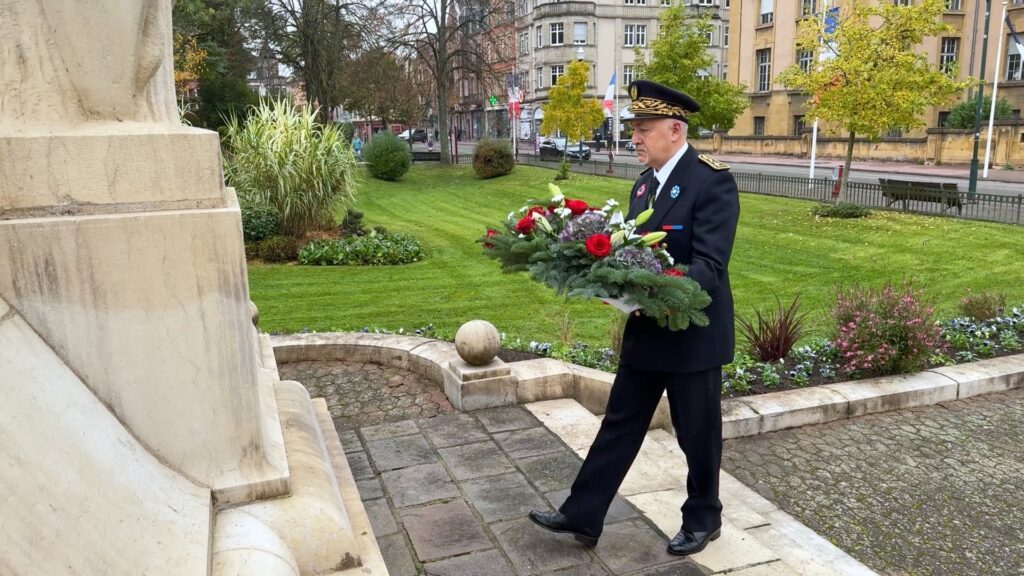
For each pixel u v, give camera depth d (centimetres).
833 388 518
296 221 1349
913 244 1261
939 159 3061
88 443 153
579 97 2881
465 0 3306
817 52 1592
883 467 428
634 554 281
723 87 2367
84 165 167
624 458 278
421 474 359
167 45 190
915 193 1567
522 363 489
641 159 274
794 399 497
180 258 175
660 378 274
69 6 164
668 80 2306
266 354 365
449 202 2244
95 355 170
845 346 556
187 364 181
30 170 164
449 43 3516
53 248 162
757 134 4116
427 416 454
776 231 1443
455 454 383
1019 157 2812
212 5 2712
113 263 168
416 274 1152
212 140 178
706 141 4319
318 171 1330
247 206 1344
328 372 551
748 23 4034
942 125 3362
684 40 2333
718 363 266
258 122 1341
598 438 283
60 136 164
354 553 197
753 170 2997
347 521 210
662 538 292
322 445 253
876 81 1482
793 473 423
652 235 247
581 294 228
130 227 168
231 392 188
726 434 468
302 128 1344
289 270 1202
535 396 465
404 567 277
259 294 1017
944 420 498
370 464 373
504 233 269
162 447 182
